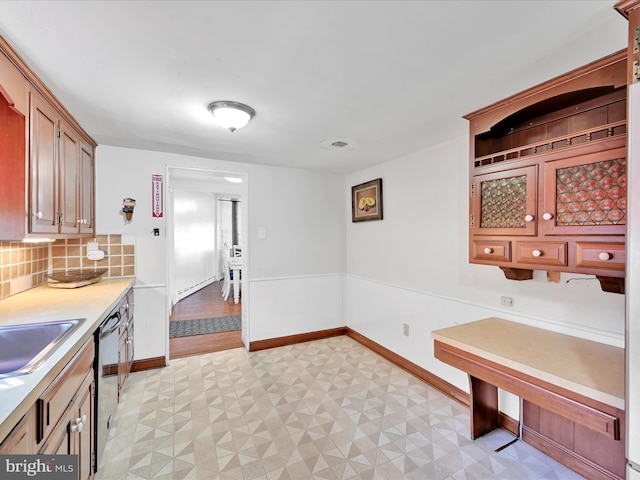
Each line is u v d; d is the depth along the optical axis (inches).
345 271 159.2
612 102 60.1
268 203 140.3
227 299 234.7
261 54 52.7
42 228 65.6
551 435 72.2
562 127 67.9
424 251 109.7
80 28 45.6
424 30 46.6
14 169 58.6
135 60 54.4
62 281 93.1
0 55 49.8
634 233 37.4
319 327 152.6
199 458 70.7
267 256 140.4
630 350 38.0
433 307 105.8
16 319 61.9
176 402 93.9
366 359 127.1
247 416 87.0
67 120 78.7
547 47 50.9
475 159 77.2
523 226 66.7
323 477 65.6
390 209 126.9
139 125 87.0
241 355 131.0
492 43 49.9
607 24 45.1
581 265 57.2
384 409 90.7
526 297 78.8
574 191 58.2
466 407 91.9
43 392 39.7
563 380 51.1
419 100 70.6
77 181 87.9
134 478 64.6
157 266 118.7
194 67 56.7
